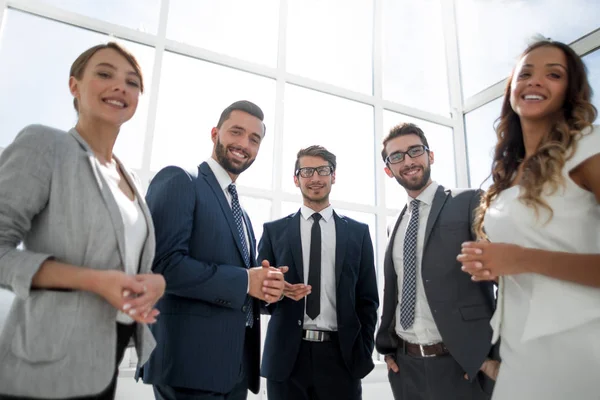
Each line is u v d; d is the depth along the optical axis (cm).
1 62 246
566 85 114
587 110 111
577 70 115
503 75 387
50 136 98
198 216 154
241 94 330
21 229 90
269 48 353
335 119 369
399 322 191
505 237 113
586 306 94
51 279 86
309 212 231
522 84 118
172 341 139
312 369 193
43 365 84
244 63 329
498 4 398
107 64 117
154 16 304
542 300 101
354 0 410
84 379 87
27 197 89
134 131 279
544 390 96
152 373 138
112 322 97
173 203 147
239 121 180
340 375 193
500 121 137
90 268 92
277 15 362
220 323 144
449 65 442
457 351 161
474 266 103
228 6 340
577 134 105
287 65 357
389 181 373
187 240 147
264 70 337
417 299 184
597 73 297
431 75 435
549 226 102
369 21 414
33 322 86
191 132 300
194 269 138
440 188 202
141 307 90
